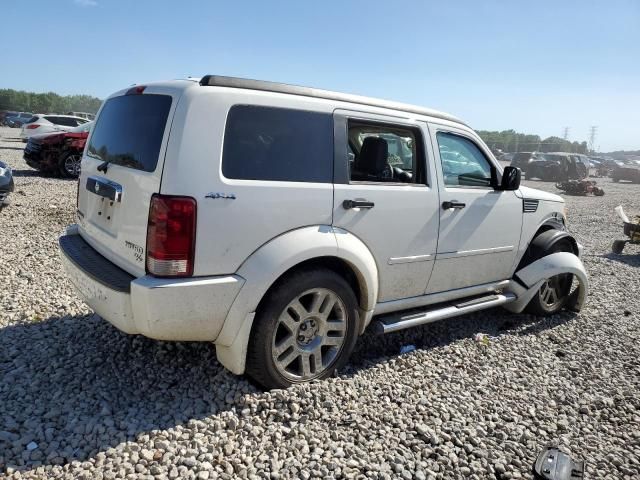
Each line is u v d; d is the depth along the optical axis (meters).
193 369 3.43
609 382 3.89
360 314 3.62
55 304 4.49
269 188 2.99
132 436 2.70
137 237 2.90
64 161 13.22
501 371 3.92
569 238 5.25
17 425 2.70
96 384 3.19
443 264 4.11
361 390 3.34
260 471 2.52
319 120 3.29
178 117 2.78
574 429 3.21
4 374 3.25
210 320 2.90
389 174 3.81
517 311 5.02
